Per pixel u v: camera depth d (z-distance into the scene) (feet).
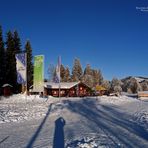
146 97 248.93
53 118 70.13
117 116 73.51
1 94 194.70
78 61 398.83
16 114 75.66
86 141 34.96
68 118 70.23
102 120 63.77
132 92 455.22
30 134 43.91
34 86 145.38
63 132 44.98
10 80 200.34
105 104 141.49
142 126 50.44
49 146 33.53
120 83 501.15
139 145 32.94
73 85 260.62
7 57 203.00
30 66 227.61
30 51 230.89
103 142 34.45
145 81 497.05
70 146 32.17
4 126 54.13
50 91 257.34
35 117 71.61
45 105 117.50
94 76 458.09
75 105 124.77
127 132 43.47
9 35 209.05
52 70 344.90
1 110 86.07
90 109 103.50
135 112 85.56
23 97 173.47
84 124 56.08
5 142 37.19
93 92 286.66
